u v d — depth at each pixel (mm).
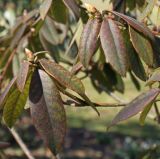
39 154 3711
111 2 762
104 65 1071
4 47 1050
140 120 595
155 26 726
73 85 581
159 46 684
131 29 624
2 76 979
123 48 604
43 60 591
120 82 1099
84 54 612
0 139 3297
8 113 613
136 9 784
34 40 1004
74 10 720
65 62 1081
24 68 581
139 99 567
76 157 4168
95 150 4305
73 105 640
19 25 1024
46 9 711
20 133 3680
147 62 625
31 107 584
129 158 3740
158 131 4391
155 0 652
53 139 579
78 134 4594
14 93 604
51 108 583
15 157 3295
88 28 618
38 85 589
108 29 610
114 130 4543
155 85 650
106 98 3891
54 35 979
